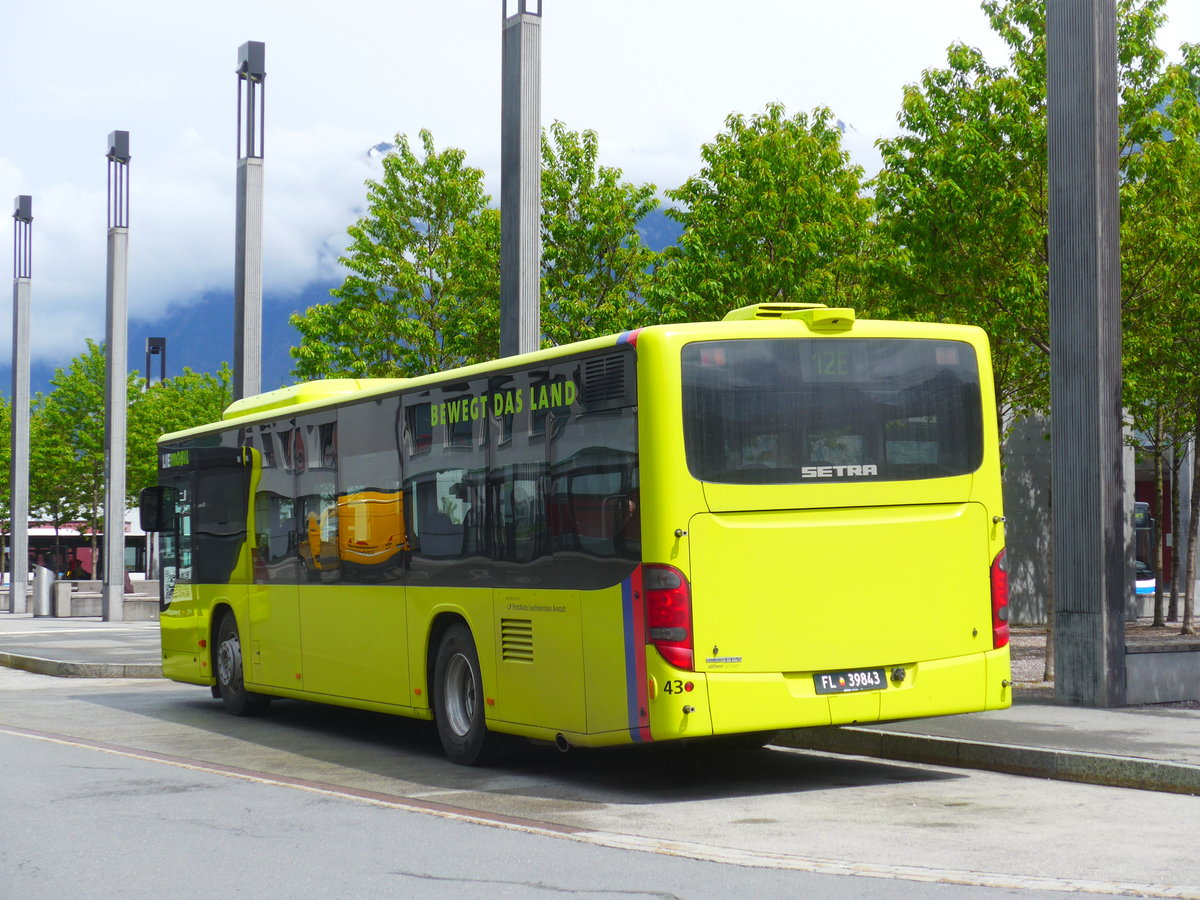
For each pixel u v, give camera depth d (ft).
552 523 33.47
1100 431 43.93
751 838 26.55
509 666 35.09
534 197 54.54
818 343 32.07
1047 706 43.83
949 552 32.83
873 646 31.81
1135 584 94.73
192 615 55.06
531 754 39.83
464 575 37.04
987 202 57.72
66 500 190.08
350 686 43.11
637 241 90.38
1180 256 57.31
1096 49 44.73
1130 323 61.31
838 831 27.12
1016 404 75.56
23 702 57.36
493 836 27.02
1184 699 45.11
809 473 31.53
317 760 39.50
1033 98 58.95
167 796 32.58
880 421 32.42
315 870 24.17
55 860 25.36
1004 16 60.54
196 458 55.11
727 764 37.04
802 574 31.24
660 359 30.68
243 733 46.44
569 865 24.14
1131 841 25.72
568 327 87.76
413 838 26.96
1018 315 58.39
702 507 30.55
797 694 31.01
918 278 61.16
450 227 100.83
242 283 80.28
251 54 80.53
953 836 26.40
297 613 46.47
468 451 37.06
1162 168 57.00
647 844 25.86
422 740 44.29
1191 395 74.74
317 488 45.27
